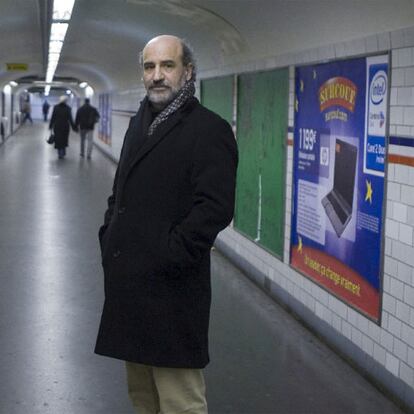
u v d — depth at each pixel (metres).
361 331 4.77
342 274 5.09
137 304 2.91
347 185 5.00
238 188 7.98
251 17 6.37
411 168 4.11
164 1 7.51
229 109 8.26
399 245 4.26
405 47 4.16
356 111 4.85
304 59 5.87
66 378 4.64
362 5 4.43
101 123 25.84
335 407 4.26
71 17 9.80
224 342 5.40
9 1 8.38
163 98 2.91
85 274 7.43
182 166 2.86
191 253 2.79
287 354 5.16
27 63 19.28
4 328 5.62
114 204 3.23
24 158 21.94
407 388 4.16
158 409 3.28
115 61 15.86
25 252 8.41
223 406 4.24
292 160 6.17
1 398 4.30
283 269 6.37
